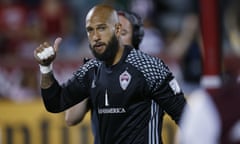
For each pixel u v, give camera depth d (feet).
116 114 44.62
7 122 74.95
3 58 92.32
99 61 45.73
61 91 46.83
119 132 44.80
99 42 44.19
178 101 44.55
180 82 87.71
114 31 44.45
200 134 32.83
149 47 97.09
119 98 44.37
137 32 50.11
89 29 44.55
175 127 71.31
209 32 51.34
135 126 44.55
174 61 89.10
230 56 89.92
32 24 107.96
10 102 75.77
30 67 90.63
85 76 46.14
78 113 49.14
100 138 45.83
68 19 108.47
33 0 110.42
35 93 89.86
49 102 46.68
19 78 90.58
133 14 50.11
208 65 51.29
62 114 73.46
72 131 72.84
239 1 97.09
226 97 33.45
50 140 73.77
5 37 105.09
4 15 108.47
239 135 32.89
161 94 44.37
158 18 111.86
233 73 36.35
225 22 98.12
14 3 109.81
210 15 51.37
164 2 114.01
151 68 44.21
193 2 113.60
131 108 44.42
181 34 95.09
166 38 104.73
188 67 87.71
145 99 44.62
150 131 44.68
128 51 44.86
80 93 46.65
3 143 74.90
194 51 88.02
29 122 74.54
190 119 33.22
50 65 45.91
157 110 45.11
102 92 44.93
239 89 33.76
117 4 108.37
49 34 106.73
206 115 33.04
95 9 44.73
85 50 99.09
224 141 32.89
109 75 44.70
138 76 44.19
